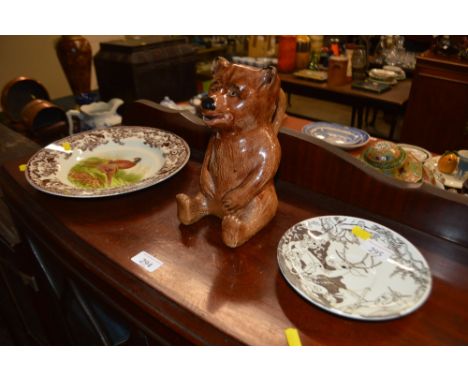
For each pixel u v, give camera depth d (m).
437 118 1.76
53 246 0.67
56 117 1.50
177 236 0.63
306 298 0.48
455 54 1.72
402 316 0.47
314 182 0.71
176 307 0.50
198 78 2.27
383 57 2.20
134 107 0.95
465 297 0.52
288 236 0.58
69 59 1.66
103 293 0.60
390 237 0.58
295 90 1.94
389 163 0.77
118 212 0.69
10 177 0.79
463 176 0.91
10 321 1.22
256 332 0.47
